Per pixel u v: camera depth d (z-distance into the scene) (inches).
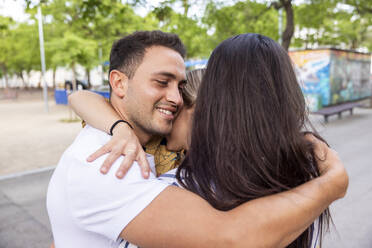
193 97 47.0
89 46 507.8
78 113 44.3
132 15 409.7
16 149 304.8
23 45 1120.8
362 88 771.4
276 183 32.4
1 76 1974.7
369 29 743.1
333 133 350.9
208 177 33.3
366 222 136.8
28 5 179.9
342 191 34.0
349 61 669.3
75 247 36.2
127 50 41.1
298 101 35.1
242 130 32.7
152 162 44.9
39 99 1164.5
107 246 34.8
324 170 36.1
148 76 40.1
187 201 30.3
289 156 33.9
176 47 41.9
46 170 230.5
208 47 432.8
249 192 31.8
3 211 159.5
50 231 138.6
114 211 31.0
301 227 29.9
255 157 32.5
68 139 356.5
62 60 525.0
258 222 28.3
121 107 43.8
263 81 32.9
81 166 33.2
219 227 28.2
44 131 415.2
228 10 358.3
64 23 526.0
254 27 407.5
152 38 40.5
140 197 30.8
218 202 31.4
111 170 32.1
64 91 870.4
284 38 355.9
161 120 41.6
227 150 32.7
